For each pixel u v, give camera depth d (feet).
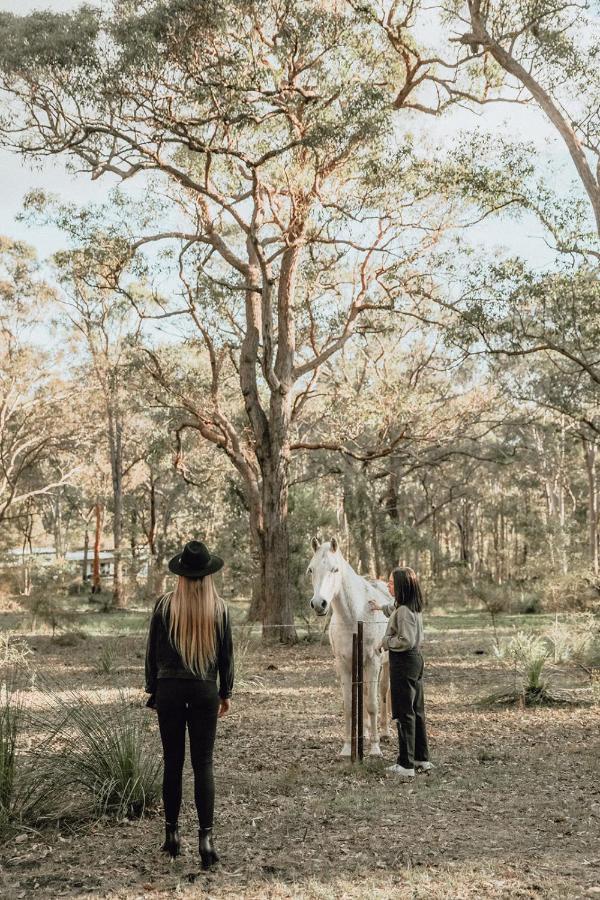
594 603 82.64
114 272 82.79
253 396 81.00
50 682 44.83
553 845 18.31
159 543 166.20
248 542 126.93
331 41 65.51
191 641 16.89
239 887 15.70
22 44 60.64
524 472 177.68
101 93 62.75
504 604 114.93
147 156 69.87
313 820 20.45
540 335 71.56
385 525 120.06
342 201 75.82
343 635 28.25
